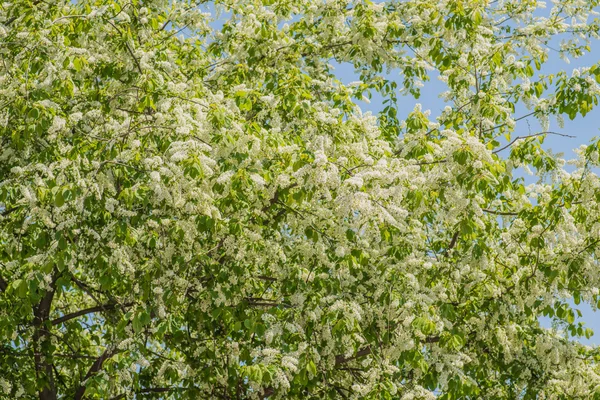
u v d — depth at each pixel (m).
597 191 7.76
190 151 6.51
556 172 8.43
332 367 8.26
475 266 8.64
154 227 7.25
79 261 7.70
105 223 7.54
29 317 8.62
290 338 7.53
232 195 7.02
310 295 7.54
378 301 8.05
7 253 8.27
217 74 9.80
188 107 7.40
